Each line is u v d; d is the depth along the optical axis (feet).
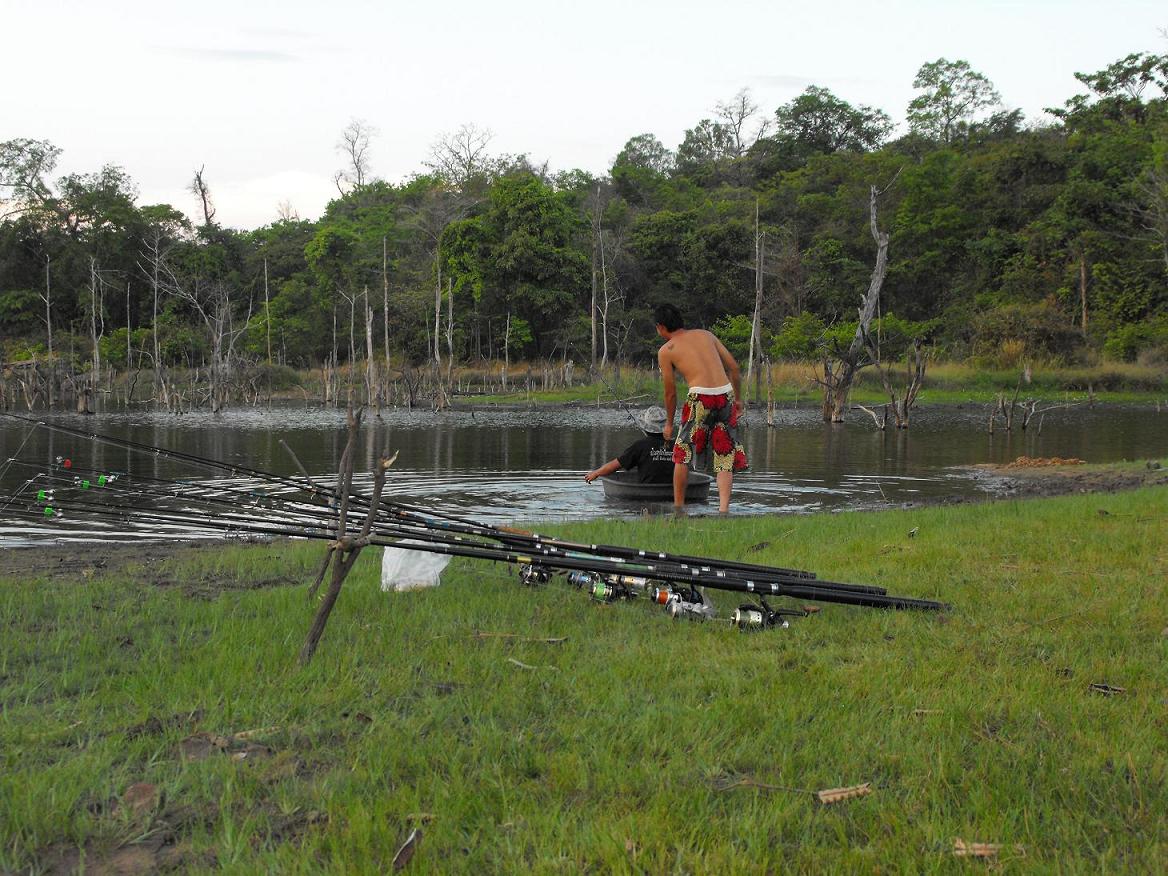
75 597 17.74
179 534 26.53
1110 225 170.91
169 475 41.55
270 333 172.04
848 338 148.46
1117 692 12.21
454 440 66.90
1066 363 151.84
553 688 12.39
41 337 176.45
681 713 11.44
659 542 23.67
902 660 13.46
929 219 189.37
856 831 8.86
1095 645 14.10
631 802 9.27
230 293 191.72
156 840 8.82
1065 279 168.25
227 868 8.11
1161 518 25.62
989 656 13.70
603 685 12.42
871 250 192.54
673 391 31.83
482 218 180.65
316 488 19.84
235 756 10.36
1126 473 44.68
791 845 8.59
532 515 31.48
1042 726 11.05
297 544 25.12
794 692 12.12
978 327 161.38
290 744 10.70
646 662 13.38
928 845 8.54
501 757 10.24
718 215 211.61
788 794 9.48
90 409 108.06
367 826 8.63
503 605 16.83
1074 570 19.15
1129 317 159.53
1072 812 9.06
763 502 35.50
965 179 192.75
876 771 10.11
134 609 16.94
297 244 208.85
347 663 13.24
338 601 16.84
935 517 27.53
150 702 11.91
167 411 109.70
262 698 12.00
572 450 58.29
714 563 17.90
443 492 37.52
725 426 30.96
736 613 15.64
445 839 8.60
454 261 175.73
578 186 237.04
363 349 180.14
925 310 186.80
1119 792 9.47
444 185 219.00
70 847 8.71
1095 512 27.12
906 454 56.85
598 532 25.40
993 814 9.00
